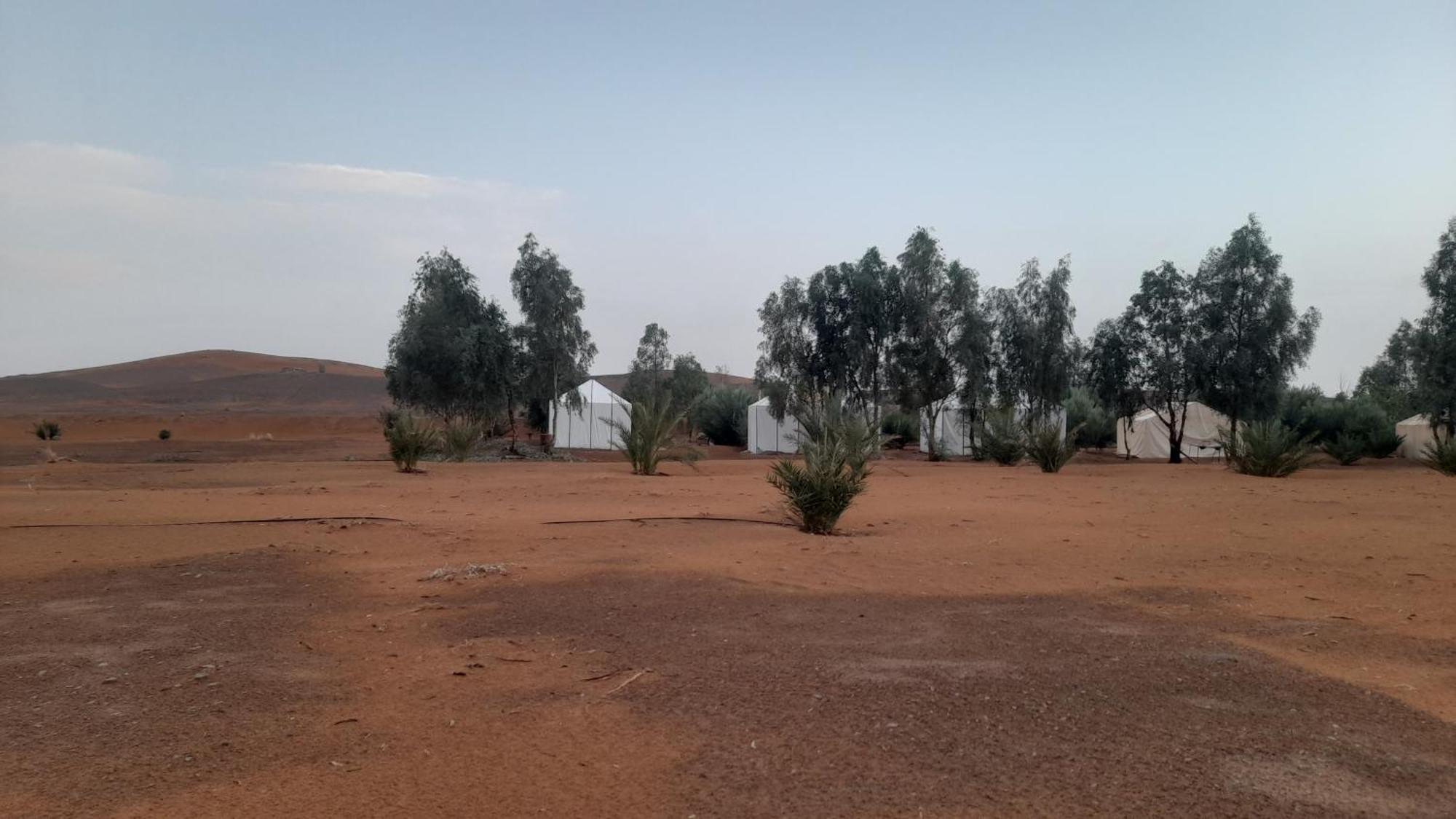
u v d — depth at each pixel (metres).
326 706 5.35
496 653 6.52
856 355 42.31
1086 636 7.10
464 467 27.33
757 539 12.18
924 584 9.25
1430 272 40.19
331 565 9.94
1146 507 17.14
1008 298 43.69
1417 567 10.38
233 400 138.12
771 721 5.10
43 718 5.05
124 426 81.69
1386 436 45.69
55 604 7.97
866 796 4.12
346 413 121.50
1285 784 4.27
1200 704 5.44
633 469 26.62
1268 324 39.91
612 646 6.72
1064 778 4.33
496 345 48.69
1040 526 14.02
